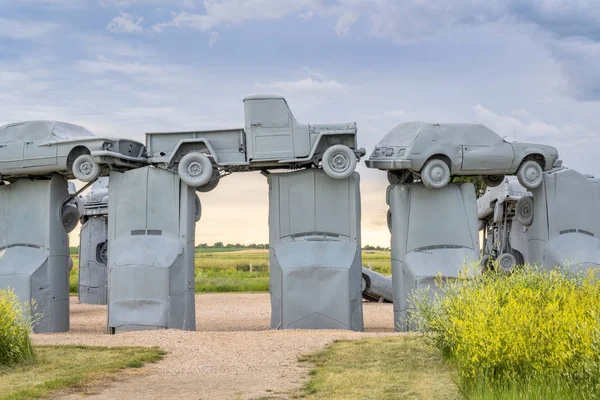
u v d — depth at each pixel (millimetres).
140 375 13148
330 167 19578
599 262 20922
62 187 21906
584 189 21594
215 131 20234
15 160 21156
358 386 11742
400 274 20078
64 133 21297
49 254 21406
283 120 19750
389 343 15406
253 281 40625
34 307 19484
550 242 21250
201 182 19953
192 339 16609
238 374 13148
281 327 19500
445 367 12945
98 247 33281
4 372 13273
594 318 10477
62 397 11531
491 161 20078
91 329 22531
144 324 19797
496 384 10484
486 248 31266
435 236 20188
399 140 20109
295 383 12266
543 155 20562
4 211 21891
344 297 19375
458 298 13453
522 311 11562
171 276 19953
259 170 20969
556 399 9445
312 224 20094
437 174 19734
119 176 20875
